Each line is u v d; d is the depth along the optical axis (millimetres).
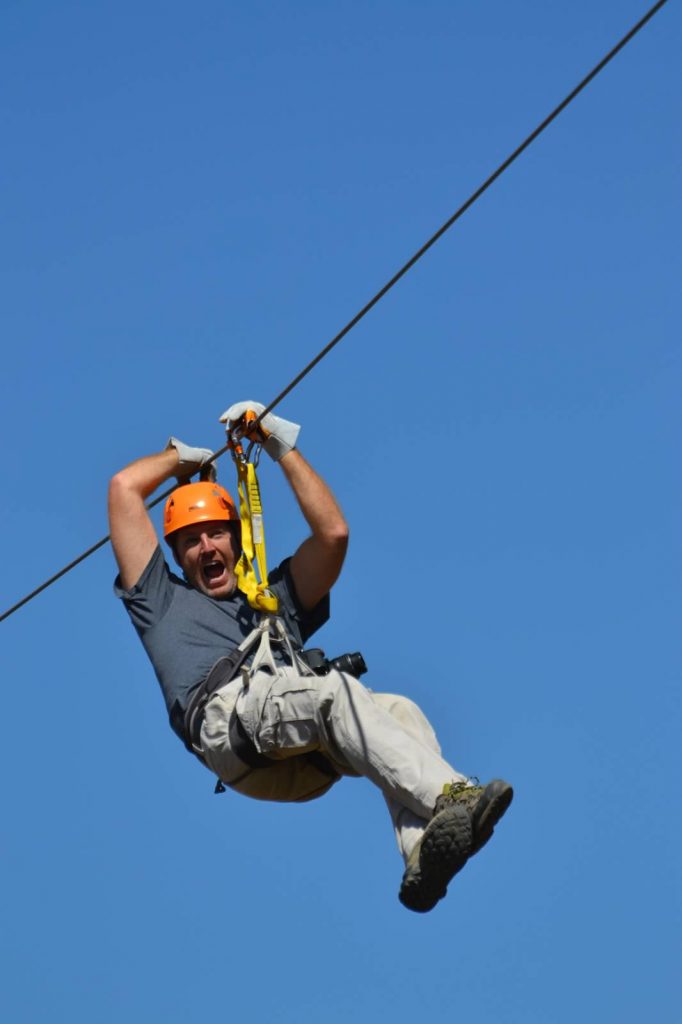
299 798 28266
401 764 25062
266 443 29297
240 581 28109
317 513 28750
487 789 24031
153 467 29594
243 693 27047
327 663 27547
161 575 28859
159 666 28344
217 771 27562
